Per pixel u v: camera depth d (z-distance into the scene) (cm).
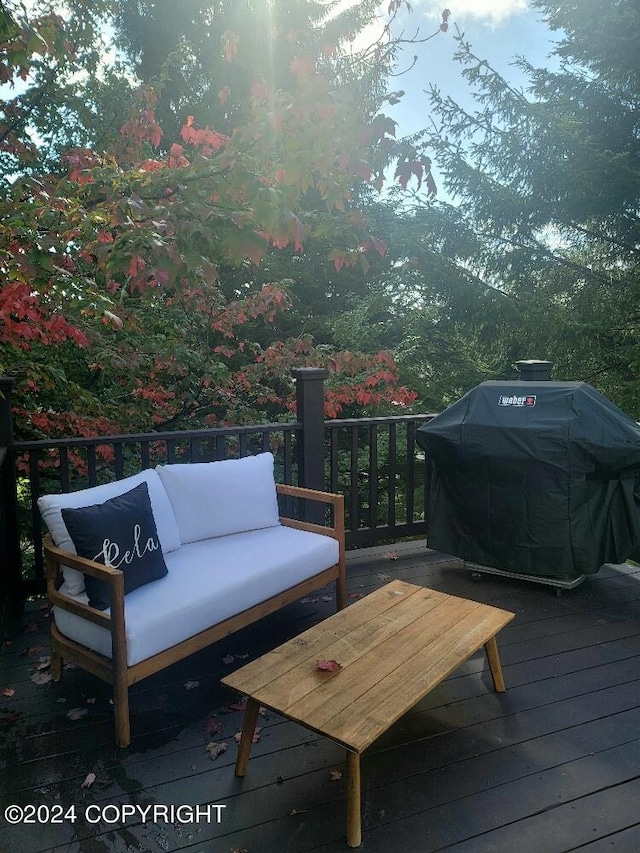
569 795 191
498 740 217
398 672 194
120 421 539
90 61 602
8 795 192
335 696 182
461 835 176
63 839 176
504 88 863
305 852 171
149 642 218
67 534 240
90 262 407
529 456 323
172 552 282
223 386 593
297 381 387
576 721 227
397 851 171
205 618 238
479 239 915
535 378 405
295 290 951
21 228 282
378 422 410
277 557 278
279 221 253
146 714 233
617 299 853
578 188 843
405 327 893
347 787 171
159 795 192
